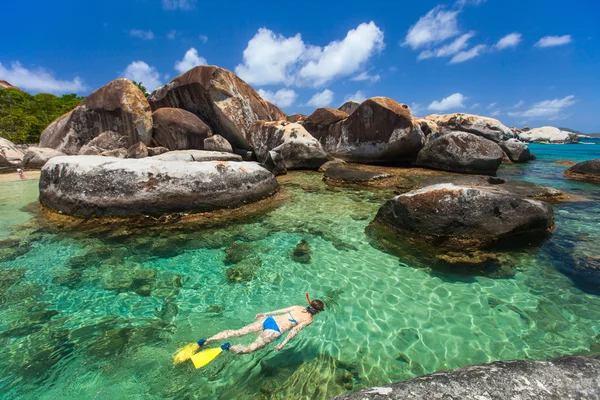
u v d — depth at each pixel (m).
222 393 2.91
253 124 17.31
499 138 22.11
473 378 2.24
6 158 17.06
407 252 5.81
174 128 16.17
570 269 5.11
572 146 41.81
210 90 16.55
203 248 6.03
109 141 16.23
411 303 4.30
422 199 6.21
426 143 17.38
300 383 3.02
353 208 8.70
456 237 5.89
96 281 4.84
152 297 4.45
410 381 2.26
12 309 4.12
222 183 7.99
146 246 6.07
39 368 3.14
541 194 9.56
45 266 5.27
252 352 3.36
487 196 6.03
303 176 13.88
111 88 16.28
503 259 5.44
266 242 6.35
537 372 2.29
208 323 3.90
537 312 4.05
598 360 2.47
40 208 8.48
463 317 3.99
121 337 3.62
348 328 3.81
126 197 7.15
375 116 16.50
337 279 4.96
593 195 10.40
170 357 3.32
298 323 3.76
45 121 31.31
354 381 3.04
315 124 19.52
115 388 2.93
